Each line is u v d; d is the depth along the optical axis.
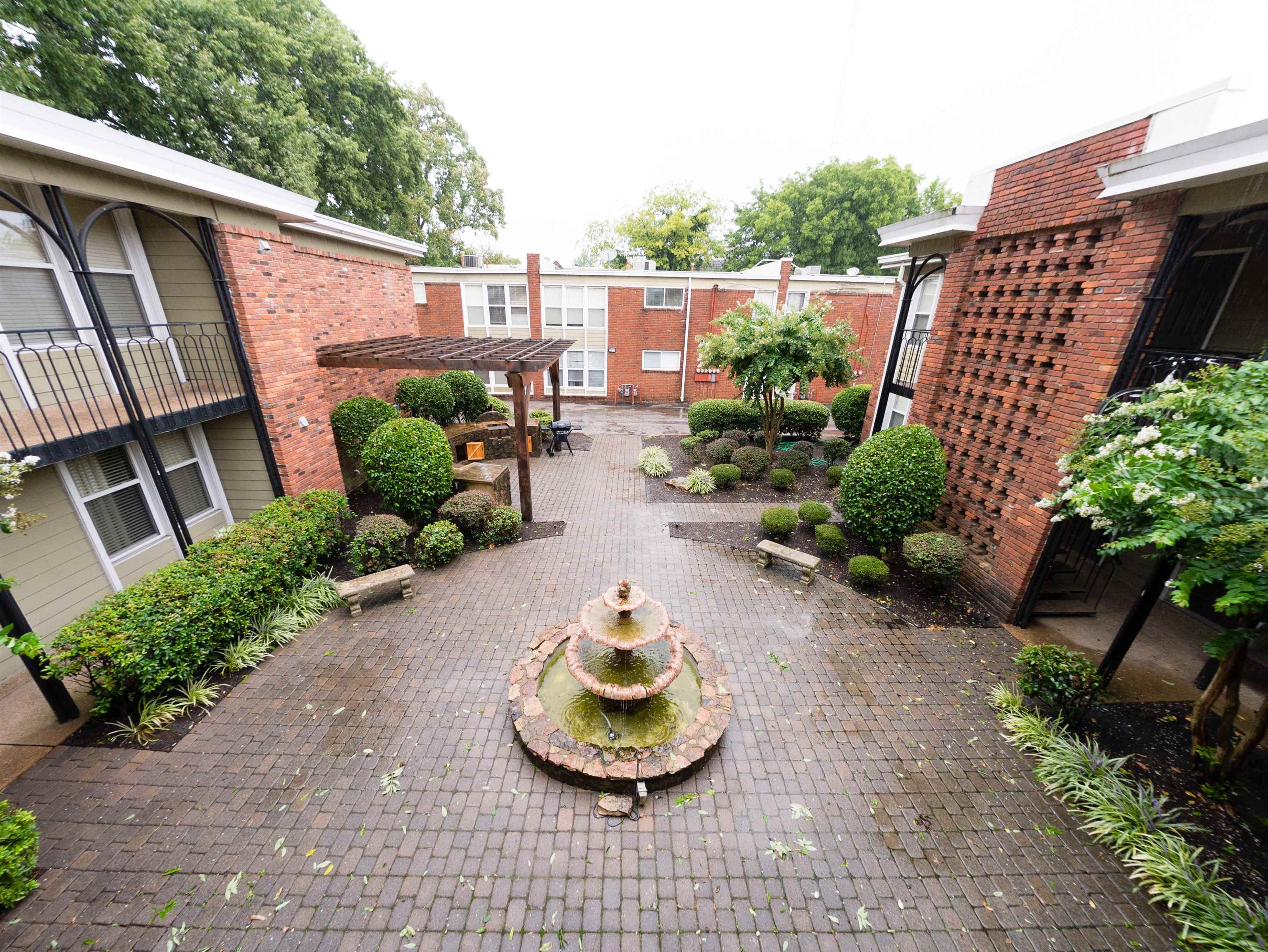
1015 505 6.06
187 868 3.26
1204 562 3.15
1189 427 3.31
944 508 7.48
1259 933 2.91
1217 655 3.44
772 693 4.95
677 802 3.80
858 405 12.51
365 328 10.65
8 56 10.98
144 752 4.11
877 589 6.87
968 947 2.95
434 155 26.75
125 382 5.17
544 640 5.36
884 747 4.34
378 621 5.96
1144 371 4.93
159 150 5.12
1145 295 4.58
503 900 3.13
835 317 19.03
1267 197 3.66
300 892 3.14
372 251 11.03
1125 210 4.71
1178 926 3.07
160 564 6.60
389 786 3.85
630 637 4.50
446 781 3.91
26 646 3.31
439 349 9.70
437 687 4.90
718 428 14.10
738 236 37.94
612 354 20.75
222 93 14.04
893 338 9.59
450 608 6.24
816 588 6.92
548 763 3.94
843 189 29.66
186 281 6.55
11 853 2.98
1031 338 5.92
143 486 6.39
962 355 7.18
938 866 3.40
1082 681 4.29
